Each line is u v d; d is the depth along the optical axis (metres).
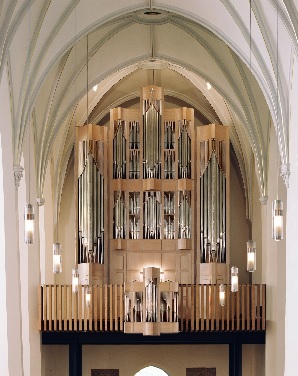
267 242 31.36
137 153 32.56
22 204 29.02
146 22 30.08
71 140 34.69
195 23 29.92
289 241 25.41
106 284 31.69
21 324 27.08
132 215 32.56
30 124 29.66
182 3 26.48
